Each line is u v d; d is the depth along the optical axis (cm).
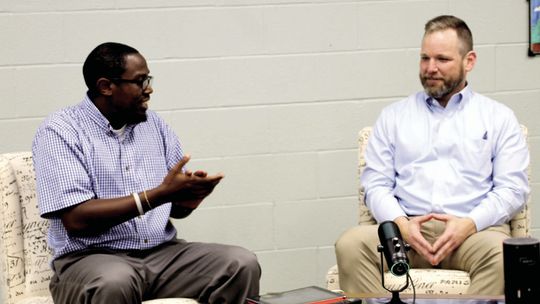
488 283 315
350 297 280
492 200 335
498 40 416
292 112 408
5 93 385
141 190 318
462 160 345
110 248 313
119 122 318
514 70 419
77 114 316
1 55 383
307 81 407
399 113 356
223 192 407
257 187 410
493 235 323
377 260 325
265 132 407
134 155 321
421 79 350
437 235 336
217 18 398
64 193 302
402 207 348
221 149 405
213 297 306
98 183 312
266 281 416
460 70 345
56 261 312
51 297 318
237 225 410
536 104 421
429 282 317
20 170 327
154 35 394
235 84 403
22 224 326
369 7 408
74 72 389
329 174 414
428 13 412
